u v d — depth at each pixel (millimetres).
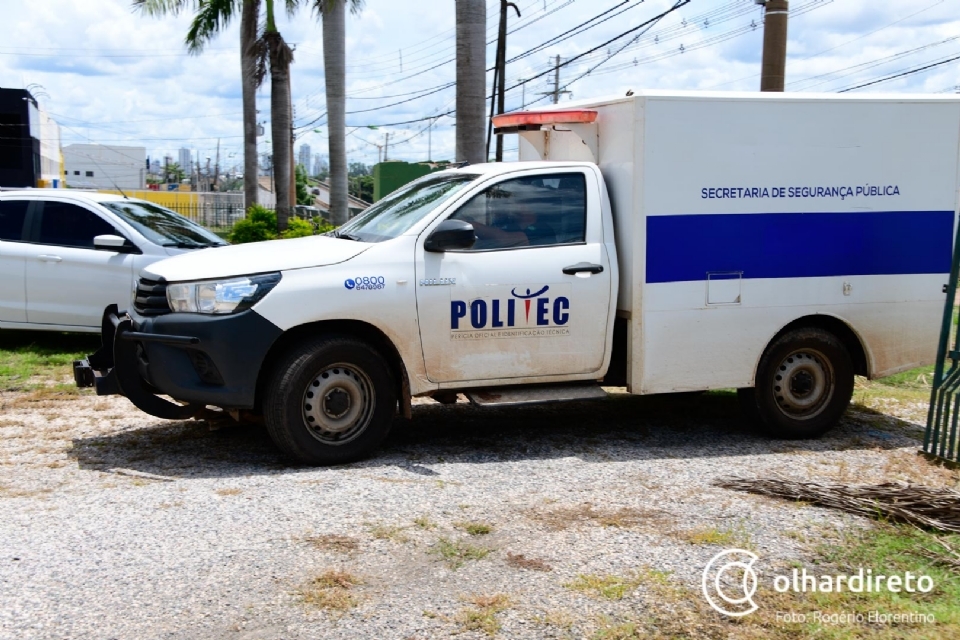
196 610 3977
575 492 5688
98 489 5586
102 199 10781
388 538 4805
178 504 5270
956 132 7375
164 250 10414
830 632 3898
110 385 6355
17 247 10242
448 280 6391
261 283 6023
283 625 3869
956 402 6543
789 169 7020
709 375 6988
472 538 4852
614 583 4305
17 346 10570
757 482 5828
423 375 6438
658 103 6680
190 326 5977
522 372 6648
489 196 6625
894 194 7273
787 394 7211
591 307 6723
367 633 3812
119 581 4230
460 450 6723
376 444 6328
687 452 6816
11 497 5398
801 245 7094
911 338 7441
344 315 6133
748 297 7000
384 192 33344
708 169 6832
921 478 6195
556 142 7797
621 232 6867
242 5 23109
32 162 51969
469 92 13625
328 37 21531
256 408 6340
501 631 3846
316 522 5012
